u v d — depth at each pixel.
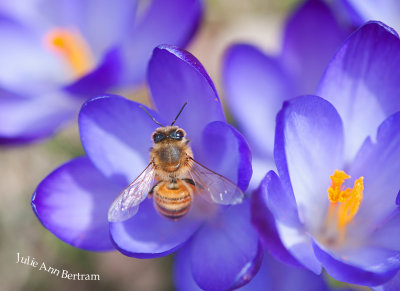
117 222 0.21
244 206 0.21
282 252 0.20
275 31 0.28
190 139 0.21
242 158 0.20
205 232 0.21
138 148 0.21
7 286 0.26
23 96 0.24
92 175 0.21
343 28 0.23
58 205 0.21
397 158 0.21
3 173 0.27
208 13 0.29
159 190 0.21
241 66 0.23
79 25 0.25
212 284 0.20
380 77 0.21
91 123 0.21
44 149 0.27
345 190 0.21
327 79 0.21
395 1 0.24
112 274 0.26
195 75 0.21
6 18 0.24
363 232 0.21
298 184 0.21
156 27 0.24
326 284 0.21
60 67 0.25
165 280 0.26
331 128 0.21
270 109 0.23
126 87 0.24
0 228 0.26
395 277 0.20
